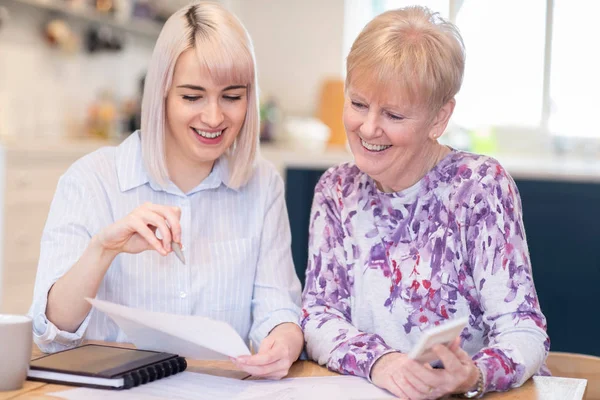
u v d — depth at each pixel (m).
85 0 4.47
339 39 5.71
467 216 1.49
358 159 1.50
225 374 1.34
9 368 1.16
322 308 1.55
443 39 1.41
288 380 1.31
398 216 1.55
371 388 1.27
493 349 1.30
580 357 1.62
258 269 1.73
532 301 1.40
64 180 1.64
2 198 3.50
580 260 3.47
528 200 3.55
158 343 1.34
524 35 5.20
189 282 1.65
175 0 5.57
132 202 1.66
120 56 5.21
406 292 1.52
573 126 5.18
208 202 1.71
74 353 1.32
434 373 1.17
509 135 5.28
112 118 4.81
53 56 4.48
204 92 1.55
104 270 1.43
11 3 4.11
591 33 5.09
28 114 4.28
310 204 4.07
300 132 5.12
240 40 1.56
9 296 3.60
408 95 1.39
